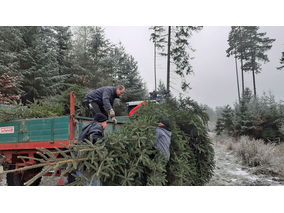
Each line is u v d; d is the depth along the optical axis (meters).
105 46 21.42
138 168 3.38
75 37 22.36
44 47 15.84
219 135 16.53
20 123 4.17
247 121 13.83
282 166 6.91
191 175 4.80
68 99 8.14
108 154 3.06
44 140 3.87
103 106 4.69
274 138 12.67
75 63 18.44
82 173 3.02
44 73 13.59
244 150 8.74
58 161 2.68
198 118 5.27
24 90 13.02
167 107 5.04
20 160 4.43
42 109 5.87
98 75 19.17
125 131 3.51
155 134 3.79
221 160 9.09
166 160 3.76
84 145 2.83
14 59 12.77
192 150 5.23
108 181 3.29
